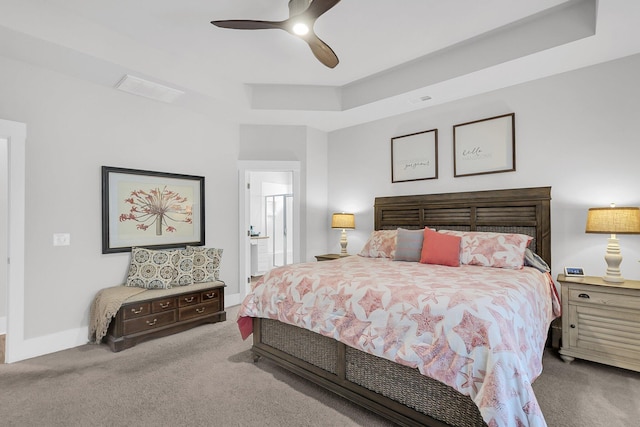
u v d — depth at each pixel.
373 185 4.49
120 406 2.03
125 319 2.97
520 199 3.25
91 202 3.19
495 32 2.87
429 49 3.14
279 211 7.74
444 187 3.82
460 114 3.70
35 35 2.38
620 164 2.79
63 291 3.00
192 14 2.57
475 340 1.53
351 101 3.99
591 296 2.52
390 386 1.85
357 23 2.68
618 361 2.40
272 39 2.93
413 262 3.17
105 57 2.75
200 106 3.87
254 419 1.90
